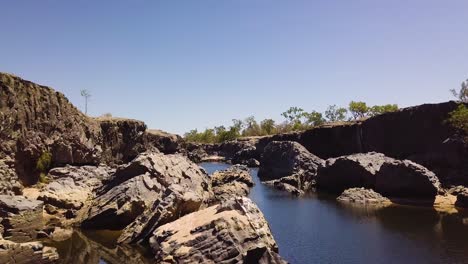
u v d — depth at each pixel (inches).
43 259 967.0
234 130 7003.0
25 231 1259.2
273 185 2751.0
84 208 1576.0
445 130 2517.2
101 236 1368.1
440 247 1227.9
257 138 6200.8
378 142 3024.1
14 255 918.4
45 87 2325.3
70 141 2429.9
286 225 1546.5
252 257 955.3
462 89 3376.0
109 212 1457.9
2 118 1854.1
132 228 1348.4
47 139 2208.4
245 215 1119.6
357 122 3555.6
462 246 1232.8
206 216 1188.5
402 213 1723.7
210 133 7652.6
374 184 2181.3
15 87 2036.2
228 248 1003.9
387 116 2950.3
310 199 2153.1
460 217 1614.2
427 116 2650.1
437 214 1681.8
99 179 1948.8
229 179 2628.0
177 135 5713.6
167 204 1358.3
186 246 1053.8
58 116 2383.1
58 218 1482.5
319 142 3826.3
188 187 1765.5
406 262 1105.4
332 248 1243.2
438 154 2363.4
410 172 1972.2
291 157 3085.6
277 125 6914.4
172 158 1925.4
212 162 5442.9
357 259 1139.3
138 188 1545.3
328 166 2456.9
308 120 5959.6
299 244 1290.6
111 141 3326.8
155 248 1155.9
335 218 1658.5
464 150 2237.9
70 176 1894.7
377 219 1620.3
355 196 2081.7
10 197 1320.1
